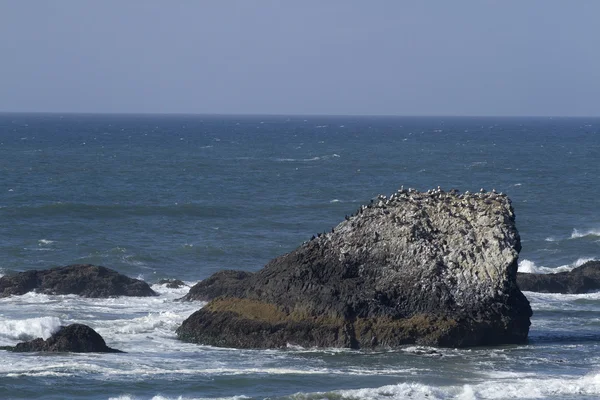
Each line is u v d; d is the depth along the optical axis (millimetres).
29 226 195375
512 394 80625
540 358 92750
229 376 84188
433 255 97062
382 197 102500
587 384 83000
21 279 125625
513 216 99750
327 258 98688
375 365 88625
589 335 104875
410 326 94125
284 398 78250
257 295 98312
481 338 95812
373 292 95688
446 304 95438
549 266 165250
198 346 95750
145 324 104188
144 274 154250
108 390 79875
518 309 97812
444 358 91375
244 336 95688
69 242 178250
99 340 92938
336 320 94188
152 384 81750
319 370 86562
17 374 83000
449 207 99562
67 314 111438
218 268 160000
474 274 96625
